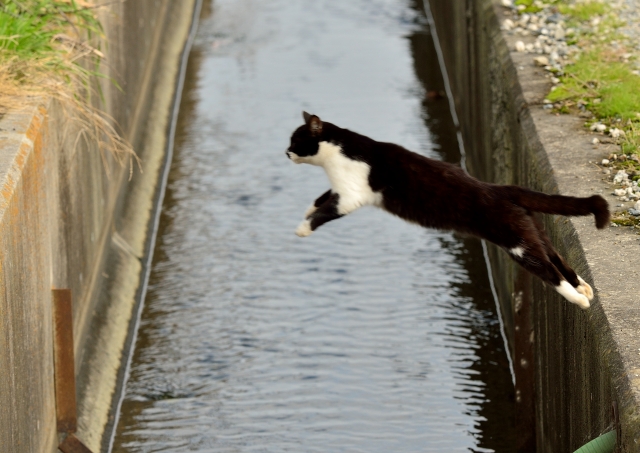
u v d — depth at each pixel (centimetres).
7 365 598
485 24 1329
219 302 1175
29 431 675
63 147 881
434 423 929
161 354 1069
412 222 604
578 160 804
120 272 1183
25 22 875
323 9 2469
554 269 573
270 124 1756
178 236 1361
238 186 1507
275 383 1000
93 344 999
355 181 600
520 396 885
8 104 779
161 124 1736
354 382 998
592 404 576
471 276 1238
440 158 1642
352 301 1172
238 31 2317
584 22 1215
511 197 589
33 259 709
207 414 948
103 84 1199
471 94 1553
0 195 611
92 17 1009
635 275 612
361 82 1980
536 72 1041
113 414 948
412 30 2309
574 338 643
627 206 709
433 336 1095
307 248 1309
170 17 2216
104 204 1173
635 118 873
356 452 878
